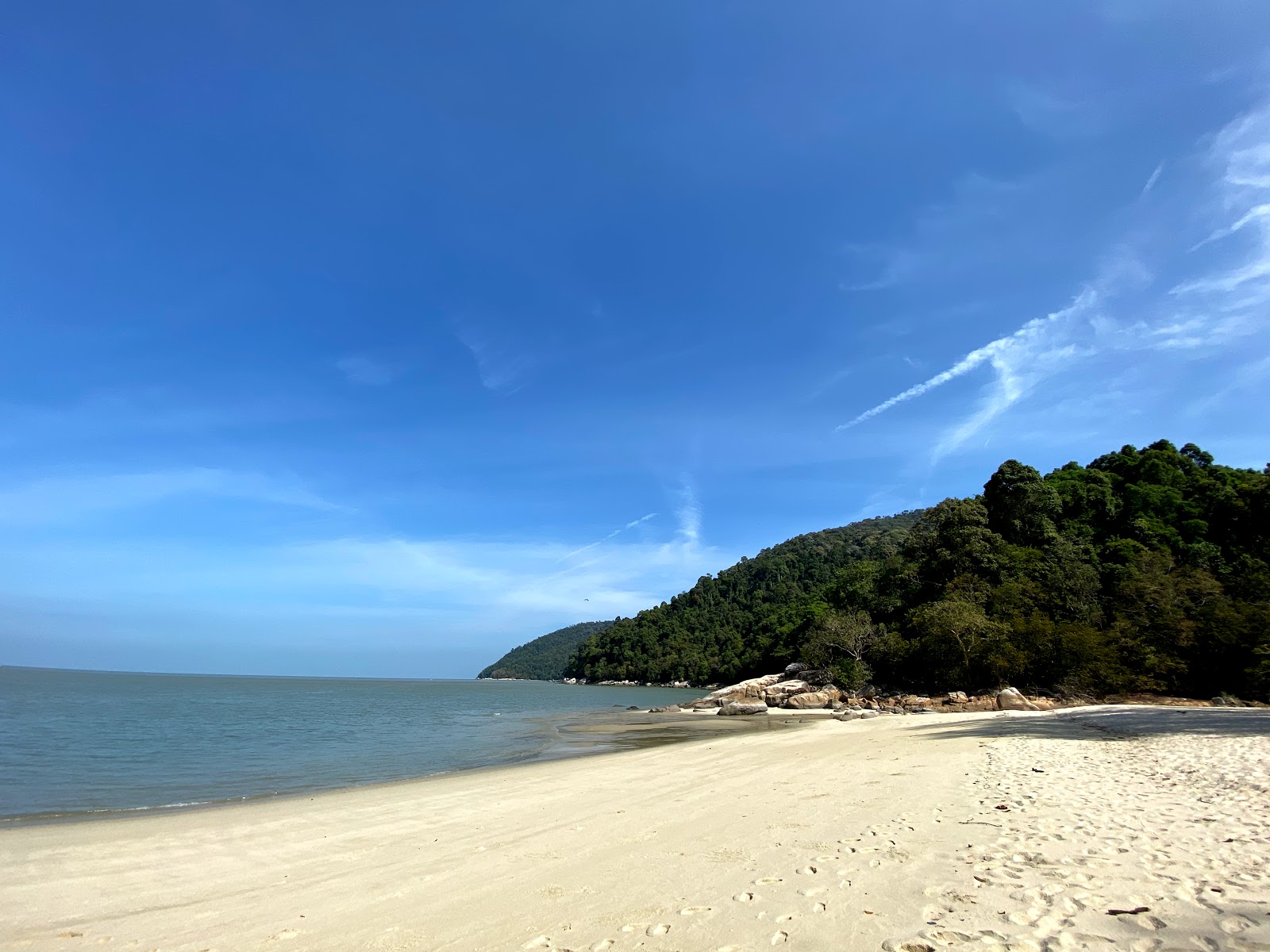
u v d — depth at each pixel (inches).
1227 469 3031.5
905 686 2488.9
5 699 2699.3
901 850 344.5
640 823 483.8
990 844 343.3
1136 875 276.5
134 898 353.7
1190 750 655.8
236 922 310.5
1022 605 2140.7
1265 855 293.4
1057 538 2583.7
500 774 890.1
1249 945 200.7
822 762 800.9
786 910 266.4
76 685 4687.5
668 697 4416.8
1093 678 1863.9
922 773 645.3
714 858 359.9
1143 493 2760.8
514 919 284.7
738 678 4645.7
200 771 975.6
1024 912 242.2
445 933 275.4
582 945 248.2
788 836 398.0
